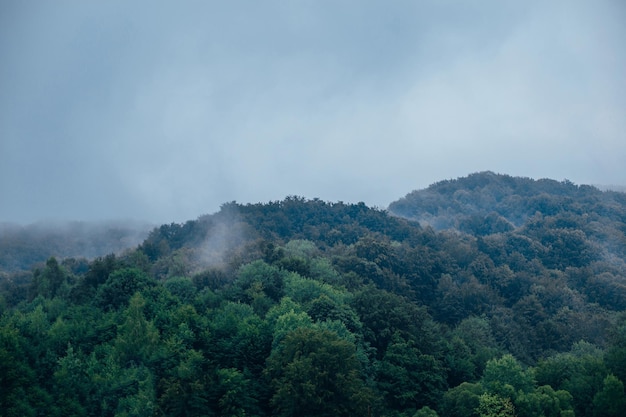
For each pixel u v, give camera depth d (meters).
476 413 85.69
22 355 80.38
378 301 114.31
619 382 87.69
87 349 89.75
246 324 94.00
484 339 128.62
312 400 76.50
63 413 75.56
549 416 84.88
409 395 91.81
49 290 118.56
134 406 75.94
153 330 87.50
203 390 78.25
